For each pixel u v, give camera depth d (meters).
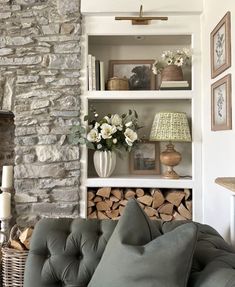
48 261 1.43
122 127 2.52
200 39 2.53
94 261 1.40
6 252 1.65
